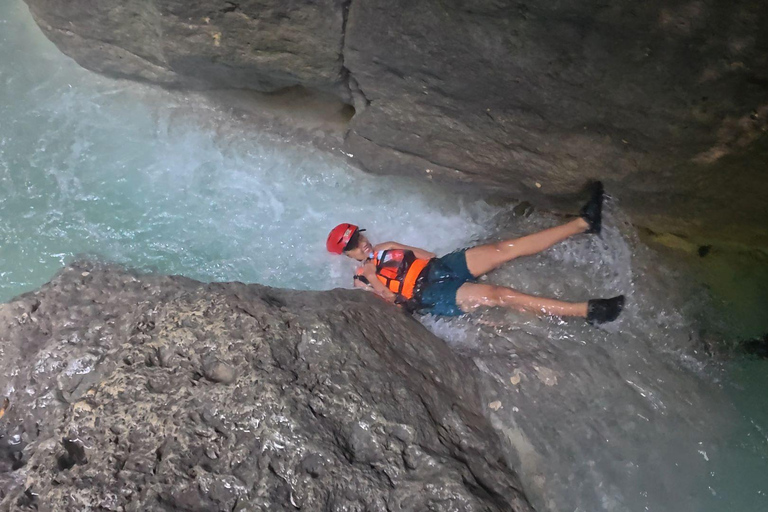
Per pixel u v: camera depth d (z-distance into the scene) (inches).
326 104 215.3
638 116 155.3
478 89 169.3
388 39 168.9
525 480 137.9
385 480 116.0
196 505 108.1
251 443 114.9
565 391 156.3
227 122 226.5
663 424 152.7
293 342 131.2
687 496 141.9
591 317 172.2
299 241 208.8
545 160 178.7
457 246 206.4
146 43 209.0
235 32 186.1
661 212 175.2
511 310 177.9
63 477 112.7
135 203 212.8
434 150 194.9
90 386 134.4
